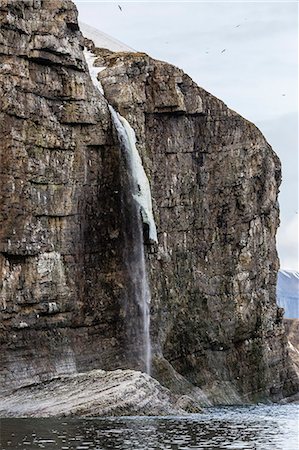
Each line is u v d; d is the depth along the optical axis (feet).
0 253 301.02
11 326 300.81
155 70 389.19
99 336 336.49
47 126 321.32
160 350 367.25
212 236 408.87
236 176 417.90
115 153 349.00
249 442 202.69
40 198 316.81
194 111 401.49
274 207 441.27
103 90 375.25
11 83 308.19
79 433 210.79
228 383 398.21
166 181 388.37
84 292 332.19
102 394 264.93
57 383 288.51
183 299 387.96
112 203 346.95
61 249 323.98
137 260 356.79
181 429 226.17
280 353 434.71
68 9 330.13
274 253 440.45
